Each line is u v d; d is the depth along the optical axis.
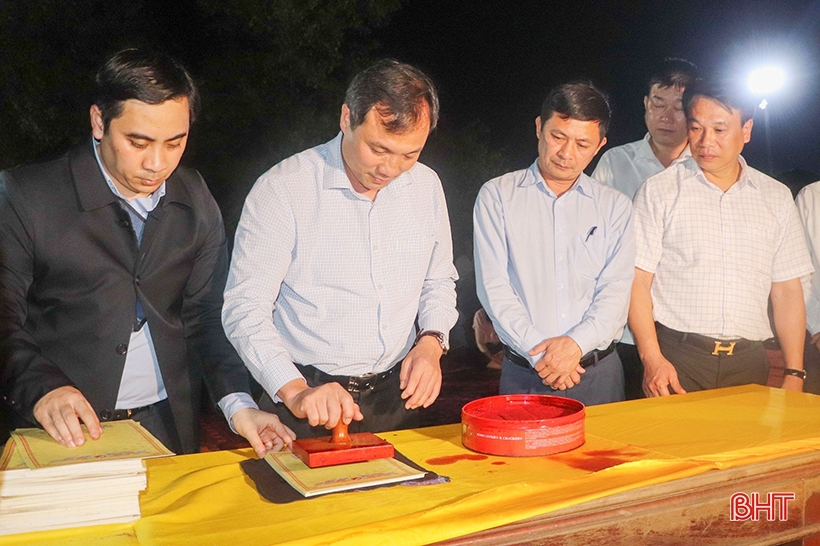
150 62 1.96
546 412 2.06
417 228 2.40
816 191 3.51
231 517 1.53
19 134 8.62
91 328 2.17
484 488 1.66
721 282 3.04
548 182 2.91
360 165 2.11
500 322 2.81
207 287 2.36
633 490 1.67
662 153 3.73
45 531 1.48
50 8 8.62
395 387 2.43
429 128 2.10
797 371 3.12
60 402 1.77
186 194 2.28
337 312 2.32
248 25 9.05
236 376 2.20
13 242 2.07
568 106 2.69
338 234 2.29
